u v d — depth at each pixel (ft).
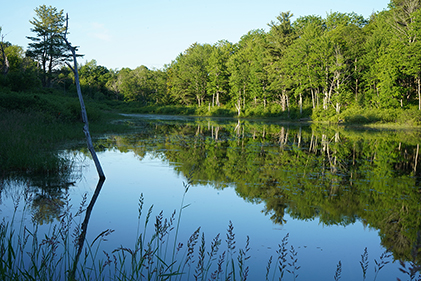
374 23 169.78
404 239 18.38
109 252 15.29
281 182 30.78
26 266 13.15
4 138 38.37
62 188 26.48
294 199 25.41
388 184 30.68
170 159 41.60
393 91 130.72
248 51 203.10
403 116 122.11
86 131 30.19
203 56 230.89
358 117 128.57
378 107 138.51
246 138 69.87
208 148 52.54
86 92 268.82
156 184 28.96
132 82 278.05
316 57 145.89
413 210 23.17
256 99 196.24
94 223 19.21
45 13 164.35
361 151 52.01
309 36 153.58
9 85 98.22
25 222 18.56
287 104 170.40
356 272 14.56
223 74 212.23
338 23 164.04
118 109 245.24
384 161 43.11
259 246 16.89
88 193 25.53
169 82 260.21
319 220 20.98
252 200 24.86
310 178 32.68
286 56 163.84
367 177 33.60
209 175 33.09
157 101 271.49
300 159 43.60
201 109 214.90
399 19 144.56
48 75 169.07
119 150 47.65
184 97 236.84
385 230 19.60
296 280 13.65
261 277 13.74
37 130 50.83
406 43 131.03
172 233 18.19
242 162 40.65
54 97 100.48
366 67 151.53
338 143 62.64
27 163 31.94
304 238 18.19
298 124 126.41
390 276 14.26
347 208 23.50
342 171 36.37
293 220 20.92
